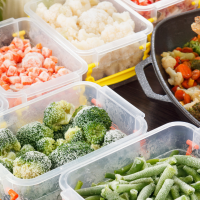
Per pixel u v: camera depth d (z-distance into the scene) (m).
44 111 1.25
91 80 1.50
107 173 1.04
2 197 1.02
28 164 1.00
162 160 1.10
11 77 1.45
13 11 1.81
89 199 0.96
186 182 1.01
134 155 1.12
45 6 1.72
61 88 1.28
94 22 1.61
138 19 1.64
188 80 1.47
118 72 1.60
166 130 1.15
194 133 1.13
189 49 1.59
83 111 1.22
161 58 1.55
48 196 1.00
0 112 1.18
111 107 1.29
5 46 1.65
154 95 1.33
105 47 1.45
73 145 1.09
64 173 0.96
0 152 1.09
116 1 1.74
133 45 1.54
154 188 0.97
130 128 1.23
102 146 1.16
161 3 1.67
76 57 1.42
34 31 1.65
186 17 1.62
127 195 0.94
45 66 1.53
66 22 1.61
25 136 1.17
